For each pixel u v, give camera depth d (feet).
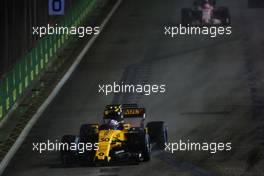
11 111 408.26
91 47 597.93
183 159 311.47
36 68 485.56
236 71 499.51
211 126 369.91
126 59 552.00
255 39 607.37
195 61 536.01
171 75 494.59
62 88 467.52
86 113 407.64
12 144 352.49
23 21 565.94
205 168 296.71
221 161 307.37
